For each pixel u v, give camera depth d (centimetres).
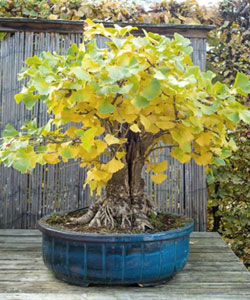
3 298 110
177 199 206
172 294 114
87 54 100
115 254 112
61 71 99
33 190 203
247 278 130
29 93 108
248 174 210
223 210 217
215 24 221
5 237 185
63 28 204
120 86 107
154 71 100
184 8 219
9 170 204
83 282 119
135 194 136
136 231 121
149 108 110
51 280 126
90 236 112
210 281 126
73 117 112
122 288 119
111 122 132
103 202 137
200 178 206
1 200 204
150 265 114
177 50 111
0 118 204
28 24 203
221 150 131
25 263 145
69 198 205
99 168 125
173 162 206
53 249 120
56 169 204
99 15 216
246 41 224
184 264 127
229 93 112
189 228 128
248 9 221
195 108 102
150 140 133
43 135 136
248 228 216
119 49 98
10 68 204
